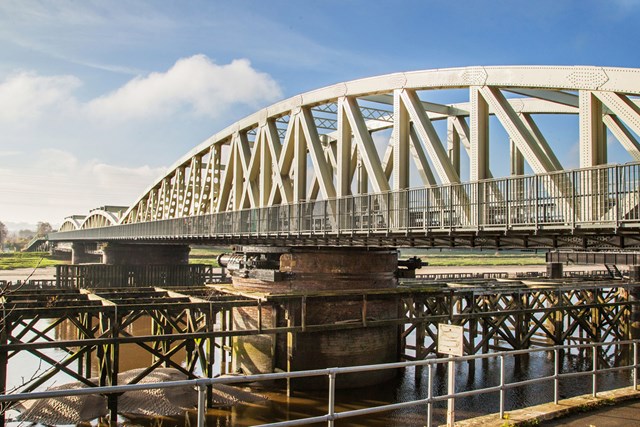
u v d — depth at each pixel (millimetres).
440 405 19766
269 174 33781
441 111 26469
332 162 34875
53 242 132125
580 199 14375
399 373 24422
